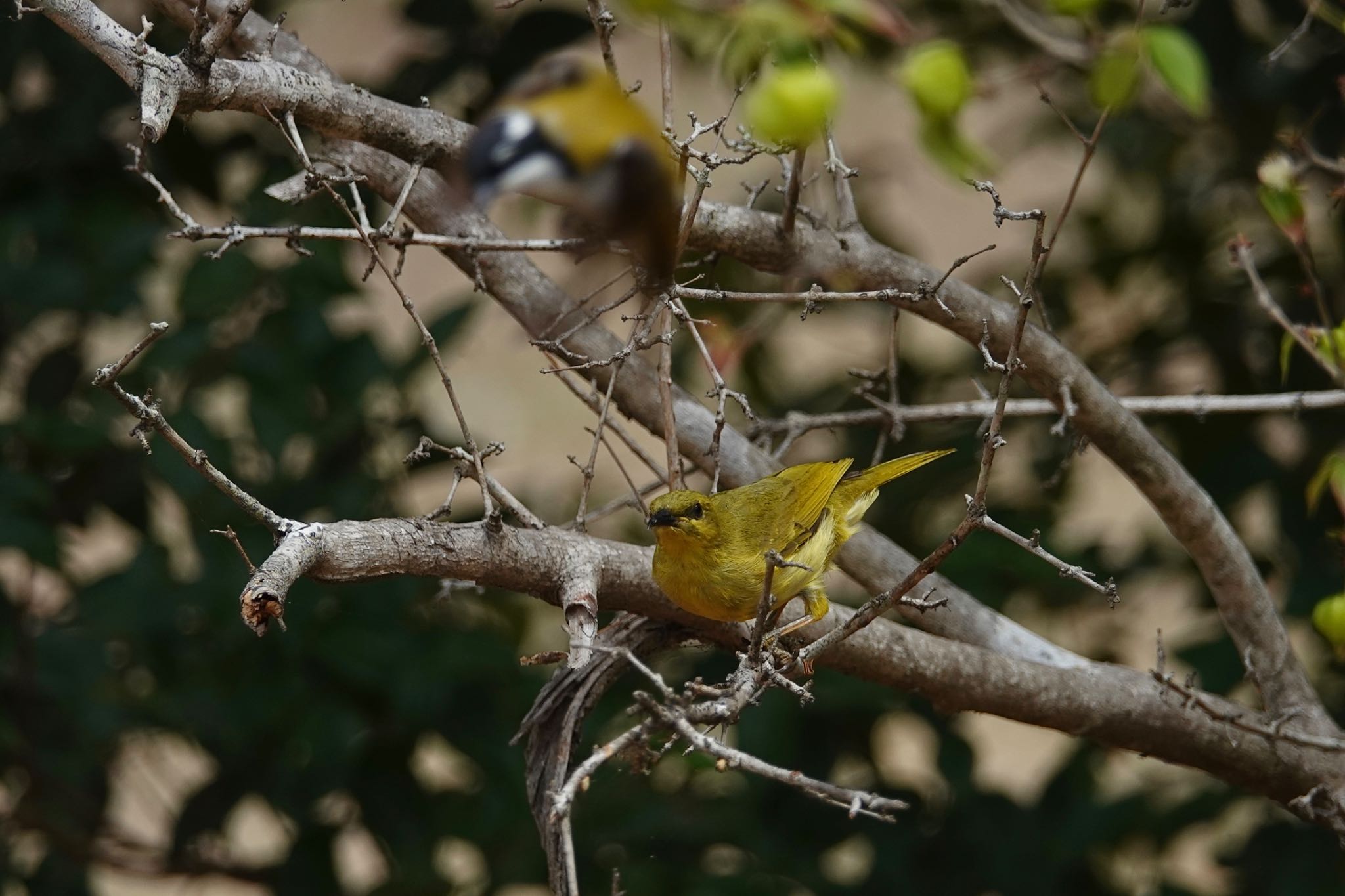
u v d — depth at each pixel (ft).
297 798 34.55
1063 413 28.17
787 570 27.14
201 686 33.04
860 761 36.50
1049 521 36.86
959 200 72.28
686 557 25.50
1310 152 26.84
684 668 36.83
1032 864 34.83
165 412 31.86
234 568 32.24
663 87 23.57
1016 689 27.22
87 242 32.50
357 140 23.32
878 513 38.34
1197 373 44.86
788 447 30.76
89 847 38.91
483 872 34.68
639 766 20.34
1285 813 35.22
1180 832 34.83
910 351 41.75
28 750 36.29
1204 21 36.22
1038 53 38.60
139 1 35.14
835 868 38.78
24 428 32.17
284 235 22.29
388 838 34.17
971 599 29.99
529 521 23.85
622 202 17.20
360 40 55.21
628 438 29.19
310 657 33.17
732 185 50.42
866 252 26.86
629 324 37.96
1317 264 37.63
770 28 18.15
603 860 33.58
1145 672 28.78
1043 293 40.96
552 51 34.53
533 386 74.59
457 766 37.11
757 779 35.14
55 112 33.53
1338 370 25.41
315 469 33.81
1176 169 40.73
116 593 32.68
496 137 16.85
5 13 33.04
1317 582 35.04
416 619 33.58
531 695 34.09
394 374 33.81
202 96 21.03
